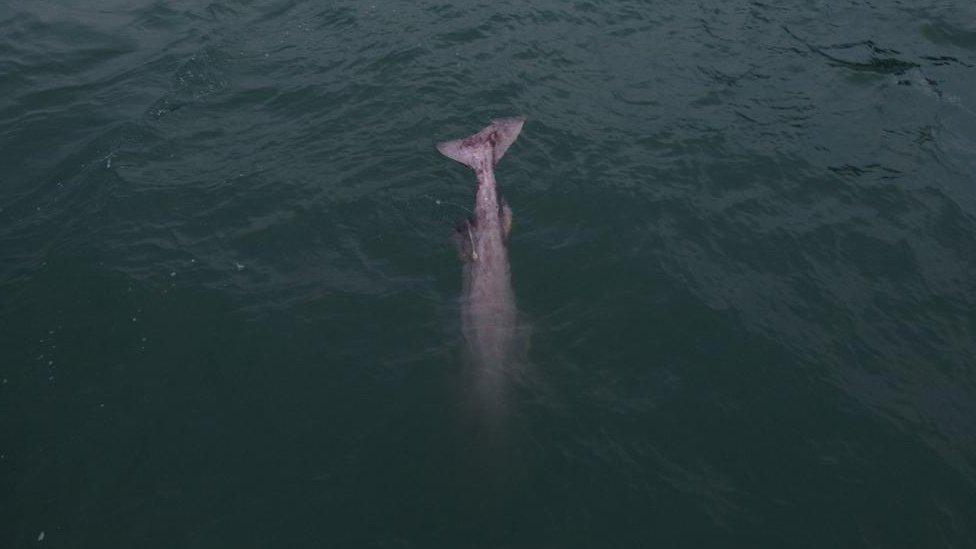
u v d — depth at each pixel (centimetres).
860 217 983
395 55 1341
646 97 1241
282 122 1171
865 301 855
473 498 631
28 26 1509
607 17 1509
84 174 1055
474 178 1032
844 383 752
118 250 906
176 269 878
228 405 713
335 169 1054
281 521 608
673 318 823
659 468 660
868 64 1353
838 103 1236
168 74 1317
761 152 1102
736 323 817
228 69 1320
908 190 1034
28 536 596
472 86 1251
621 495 636
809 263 908
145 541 591
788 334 807
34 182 1053
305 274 876
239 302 833
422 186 1015
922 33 1468
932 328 823
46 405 712
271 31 1459
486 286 837
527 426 695
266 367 755
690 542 600
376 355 771
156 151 1098
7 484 638
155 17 1540
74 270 876
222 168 1060
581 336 799
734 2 1591
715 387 743
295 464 656
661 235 940
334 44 1396
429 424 697
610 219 965
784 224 968
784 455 676
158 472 647
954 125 1191
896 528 616
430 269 884
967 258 923
